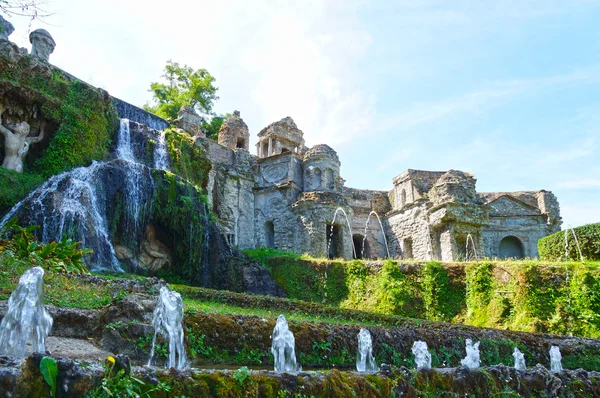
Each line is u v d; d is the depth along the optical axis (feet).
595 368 40.11
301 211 117.91
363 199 150.82
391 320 49.39
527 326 61.00
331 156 129.70
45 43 84.89
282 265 84.48
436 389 19.76
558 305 60.70
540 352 41.37
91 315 23.59
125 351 22.48
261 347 28.14
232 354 27.04
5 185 57.62
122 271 58.90
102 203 62.39
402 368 19.77
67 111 69.56
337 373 17.63
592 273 59.62
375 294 74.13
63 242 42.04
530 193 151.94
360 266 77.87
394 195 147.54
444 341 37.19
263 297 50.52
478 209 106.73
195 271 69.72
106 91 78.64
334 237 121.08
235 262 75.41
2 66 65.16
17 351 18.60
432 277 71.51
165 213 68.74
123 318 24.18
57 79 71.00
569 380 24.27
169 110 157.58
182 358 24.20
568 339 45.29
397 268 74.43
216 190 119.34
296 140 148.46
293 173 129.90
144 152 84.53
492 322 64.59
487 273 68.18
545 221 142.92
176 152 88.28
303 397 16.02
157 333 23.52
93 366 13.07
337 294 78.28
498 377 22.31
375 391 17.83
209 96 172.35
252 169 136.87
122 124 83.56
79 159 68.23
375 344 33.12
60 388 12.07
